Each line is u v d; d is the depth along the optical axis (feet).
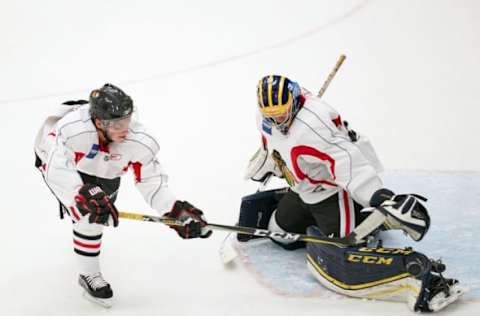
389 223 34.63
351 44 85.87
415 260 33.22
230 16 102.94
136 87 80.79
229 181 56.13
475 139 57.52
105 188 37.09
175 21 103.14
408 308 34.50
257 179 43.73
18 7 110.83
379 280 35.09
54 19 106.63
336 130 35.17
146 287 39.52
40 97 79.61
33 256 44.65
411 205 32.81
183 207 36.22
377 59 79.82
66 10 110.01
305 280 39.06
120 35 99.25
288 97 33.68
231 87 78.23
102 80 83.92
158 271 41.47
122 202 54.08
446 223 43.83
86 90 81.10
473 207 45.70
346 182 34.68
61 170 33.30
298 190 39.37
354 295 36.22
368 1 100.99
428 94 68.49
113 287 39.73
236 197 53.11
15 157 63.82
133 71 86.22
